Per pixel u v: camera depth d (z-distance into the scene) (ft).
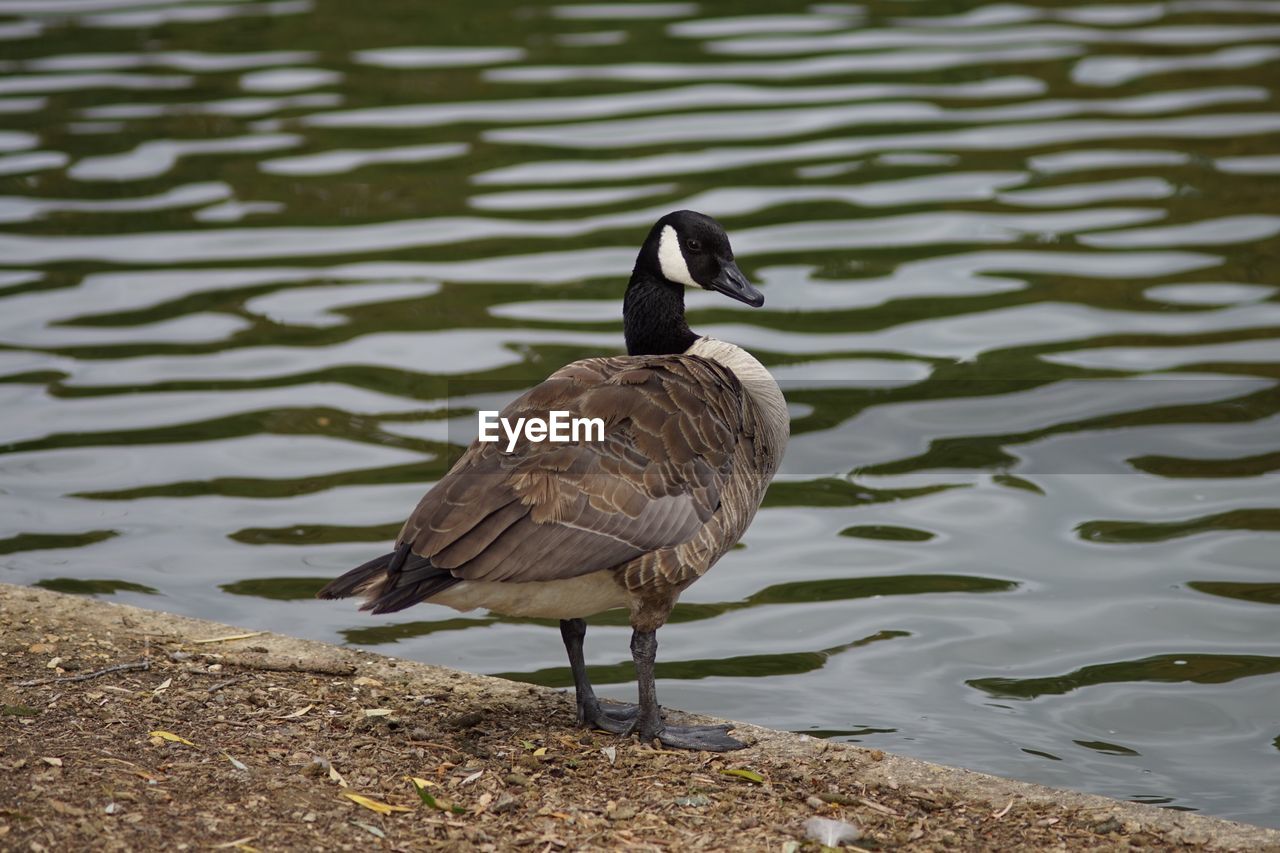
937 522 29.43
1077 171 48.65
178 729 18.85
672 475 19.39
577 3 70.08
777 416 22.25
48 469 31.12
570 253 42.98
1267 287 40.06
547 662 25.25
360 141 51.75
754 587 27.32
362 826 16.60
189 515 29.45
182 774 17.46
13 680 20.07
